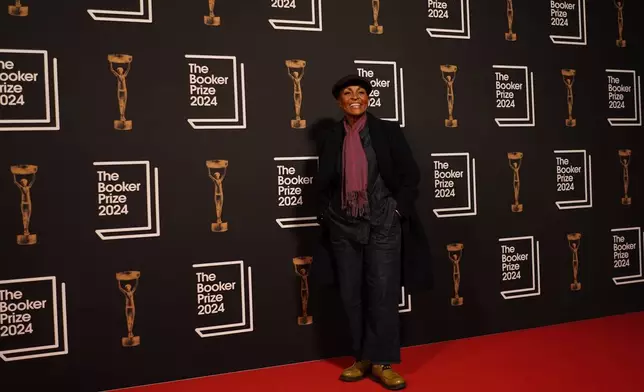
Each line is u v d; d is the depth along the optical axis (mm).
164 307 2686
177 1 2699
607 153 3621
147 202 2656
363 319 2615
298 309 2912
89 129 2562
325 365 2867
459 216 3221
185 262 2719
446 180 3191
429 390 2453
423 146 3143
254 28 2828
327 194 2605
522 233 3381
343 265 2543
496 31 3324
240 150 2805
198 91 2734
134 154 2633
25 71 2469
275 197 2869
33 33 2479
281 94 2873
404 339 3107
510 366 2742
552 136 3465
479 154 3271
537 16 3430
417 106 3133
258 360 2842
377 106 3051
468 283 3246
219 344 2777
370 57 3039
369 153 2523
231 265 2793
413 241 2588
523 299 3391
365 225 2490
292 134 2895
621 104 3662
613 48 3637
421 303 3145
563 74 3496
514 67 3365
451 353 2969
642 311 3707
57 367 2525
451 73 3211
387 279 2510
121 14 2609
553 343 3100
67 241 2535
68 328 2539
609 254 3627
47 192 2506
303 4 2914
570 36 3520
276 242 2871
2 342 2451
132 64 2627
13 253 2461
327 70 2955
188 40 2715
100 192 2584
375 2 3055
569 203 3512
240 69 2803
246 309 2820
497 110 3324
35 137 2486
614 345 3039
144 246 2652
